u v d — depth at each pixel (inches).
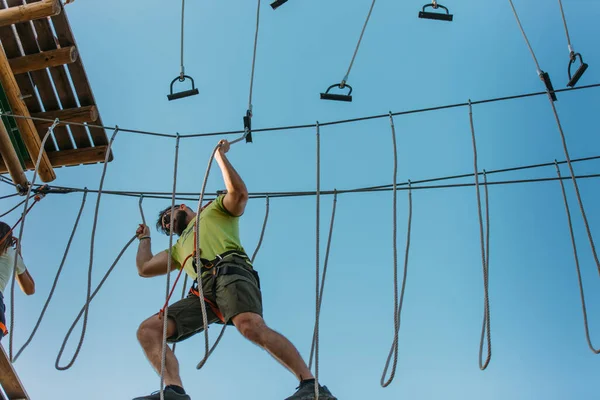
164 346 228.5
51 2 337.7
